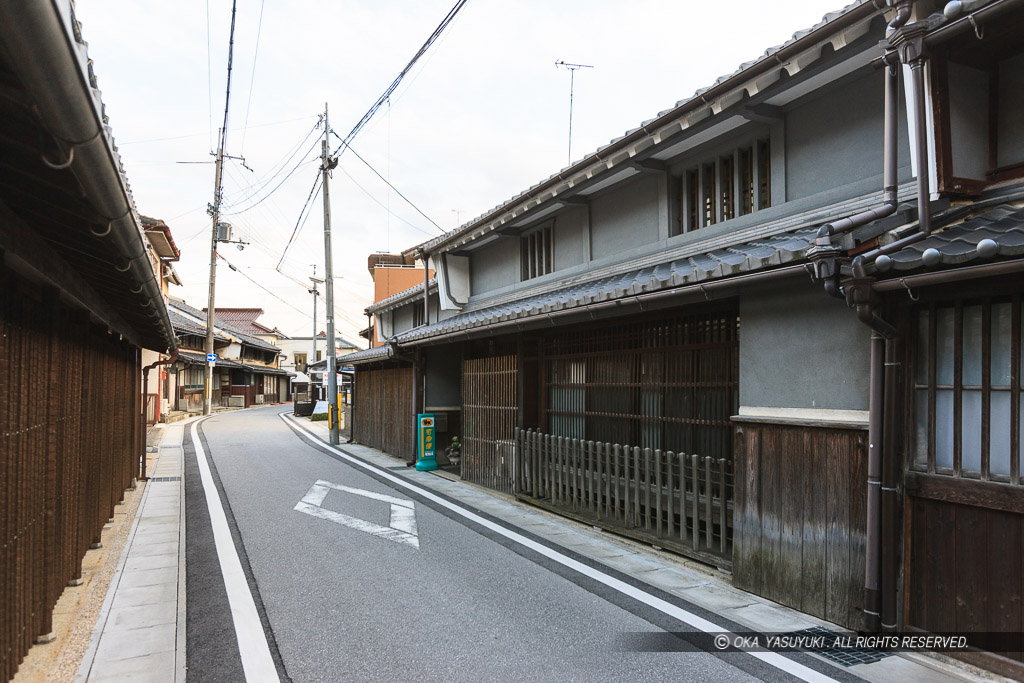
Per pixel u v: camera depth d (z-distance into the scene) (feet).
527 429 29.58
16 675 11.43
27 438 11.53
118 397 26.84
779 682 11.64
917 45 12.41
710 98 19.34
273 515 26.43
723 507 18.10
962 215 13.20
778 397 16.06
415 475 38.14
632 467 22.38
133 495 31.09
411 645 13.39
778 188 19.98
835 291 13.07
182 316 97.14
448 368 44.52
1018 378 11.43
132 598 16.30
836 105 18.22
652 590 16.83
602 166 25.38
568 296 24.38
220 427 73.10
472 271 44.16
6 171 8.71
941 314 12.83
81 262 14.19
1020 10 11.60
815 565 14.62
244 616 15.05
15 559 10.80
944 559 12.35
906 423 13.12
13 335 10.53
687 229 24.23
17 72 5.55
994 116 13.94
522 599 16.20
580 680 11.82
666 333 21.80
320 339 201.46
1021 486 11.17
